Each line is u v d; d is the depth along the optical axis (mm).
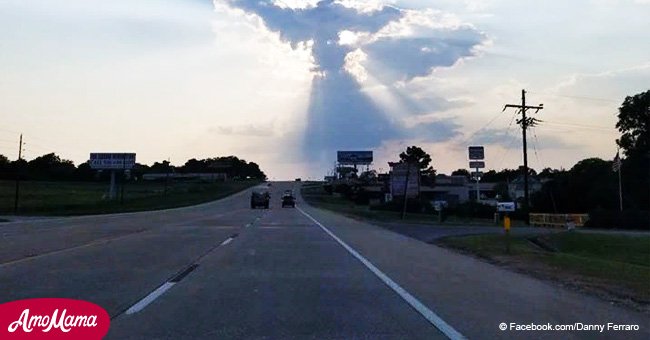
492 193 146625
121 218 49375
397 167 77125
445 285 13164
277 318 9453
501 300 11203
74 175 191500
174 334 8344
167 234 29625
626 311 10125
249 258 18719
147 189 157875
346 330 8617
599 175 90812
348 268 16250
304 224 40844
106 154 118938
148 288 12516
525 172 59812
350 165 190375
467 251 22156
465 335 8312
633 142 91625
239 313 9859
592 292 12156
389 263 17609
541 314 9812
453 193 136875
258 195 83438
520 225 56219
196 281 13617
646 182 86812
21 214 61906
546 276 14727
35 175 184750
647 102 89500
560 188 93375
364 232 32875
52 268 15758
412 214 67312
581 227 56188
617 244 34250
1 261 17328
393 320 9320
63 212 65938
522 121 59750
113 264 16828
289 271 15523
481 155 94062
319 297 11492
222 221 44219
